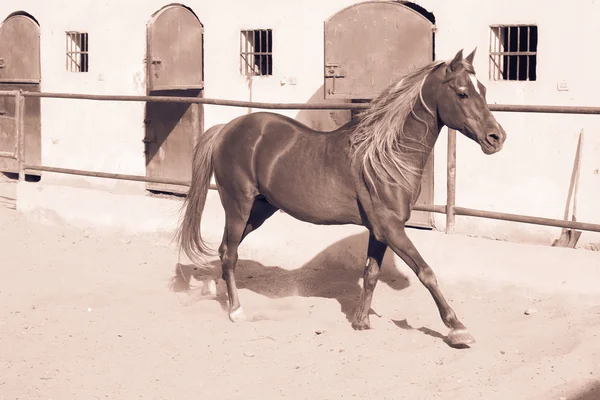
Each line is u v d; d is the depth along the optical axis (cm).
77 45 1278
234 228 685
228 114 1102
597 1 828
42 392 543
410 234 773
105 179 1238
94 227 1003
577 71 845
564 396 509
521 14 870
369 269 643
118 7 1198
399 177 600
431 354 593
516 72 965
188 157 1152
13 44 1317
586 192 843
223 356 602
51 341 638
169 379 562
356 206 624
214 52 1104
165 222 954
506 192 891
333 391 536
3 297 755
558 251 704
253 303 737
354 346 614
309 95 1027
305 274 824
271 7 1047
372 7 901
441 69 594
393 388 535
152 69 1053
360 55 912
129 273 839
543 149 866
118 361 595
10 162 1365
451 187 758
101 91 1227
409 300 723
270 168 654
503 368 564
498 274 727
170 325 669
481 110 578
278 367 579
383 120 605
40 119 1301
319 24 1012
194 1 1114
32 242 959
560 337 613
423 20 874
